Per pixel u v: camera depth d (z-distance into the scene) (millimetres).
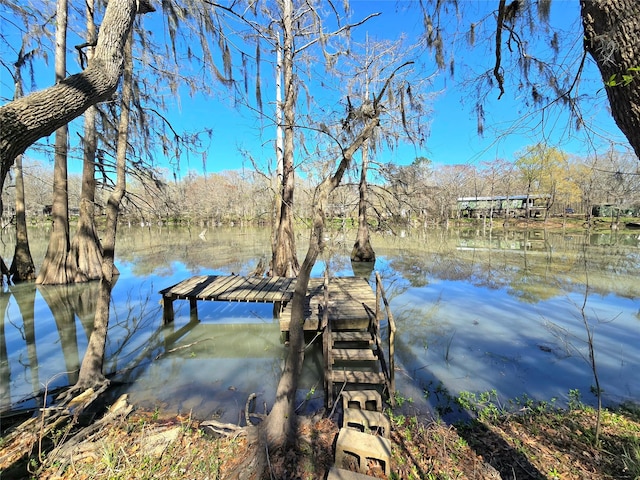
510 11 2938
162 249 20094
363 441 2762
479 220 39125
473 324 6773
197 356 5562
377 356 4586
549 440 3066
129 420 3564
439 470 2691
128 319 7457
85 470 2723
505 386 4297
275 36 9109
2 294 9609
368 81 12594
